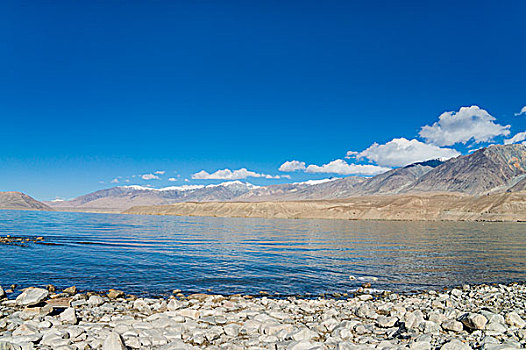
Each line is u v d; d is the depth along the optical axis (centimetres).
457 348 1036
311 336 1295
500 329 1201
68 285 2341
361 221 18450
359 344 1222
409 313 1418
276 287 2467
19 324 1373
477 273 3153
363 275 2988
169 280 2606
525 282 2795
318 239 6762
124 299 1969
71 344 1151
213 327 1395
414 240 6694
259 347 1178
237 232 8650
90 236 6312
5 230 7425
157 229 9275
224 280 2667
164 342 1213
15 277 2545
